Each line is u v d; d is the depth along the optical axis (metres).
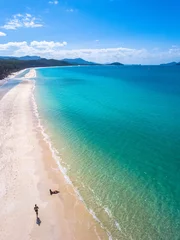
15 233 18.53
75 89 97.06
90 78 155.25
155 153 32.19
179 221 19.77
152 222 19.70
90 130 42.28
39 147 34.53
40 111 56.66
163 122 46.47
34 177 26.44
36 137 38.59
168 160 30.12
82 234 18.59
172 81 136.00
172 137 38.06
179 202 22.06
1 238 18.02
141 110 57.19
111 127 43.94
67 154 32.31
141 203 22.02
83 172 27.59
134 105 63.31
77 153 32.62
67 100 71.69
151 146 34.59
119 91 91.06
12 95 76.75
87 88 100.56
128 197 22.91
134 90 94.00
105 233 18.69
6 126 44.06
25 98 72.44
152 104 64.50
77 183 25.39
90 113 54.88
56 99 73.19
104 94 83.38
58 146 35.00
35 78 147.62
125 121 47.78
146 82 129.38
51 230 18.92
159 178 26.06
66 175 26.95
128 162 29.83
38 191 23.88
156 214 20.58
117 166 28.89
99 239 18.14
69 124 46.09
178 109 57.69
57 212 20.92
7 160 30.42
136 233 18.62
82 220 20.03
